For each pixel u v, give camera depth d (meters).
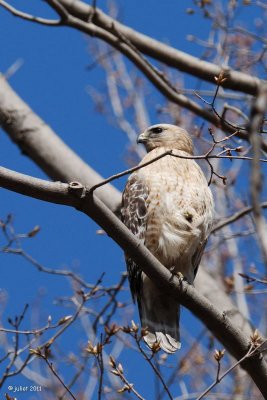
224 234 13.52
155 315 9.98
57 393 12.05
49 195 7.43
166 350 9.71
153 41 12.24
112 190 11.49
